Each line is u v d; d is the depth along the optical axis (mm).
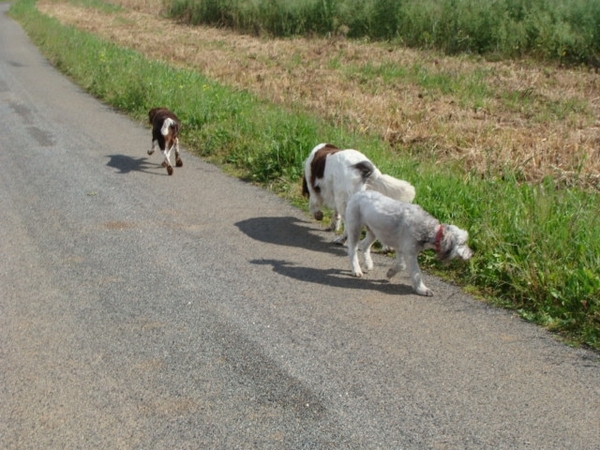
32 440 4539
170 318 5641
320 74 14047
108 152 9453
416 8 17688
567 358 5188
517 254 6246
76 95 12984
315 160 7102
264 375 5020
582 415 4680
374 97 11734
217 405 4770
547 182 7664
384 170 7848
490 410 4715
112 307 5785
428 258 6488
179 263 6469
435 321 5617
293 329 5500
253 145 9078
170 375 5027
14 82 14211
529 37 15750
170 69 13602
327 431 4570
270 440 4520
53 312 5715
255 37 20125
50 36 19625
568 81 13328
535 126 10312
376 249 6867
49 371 5070
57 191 8039
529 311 5730
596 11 15336
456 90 12516
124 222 7277
